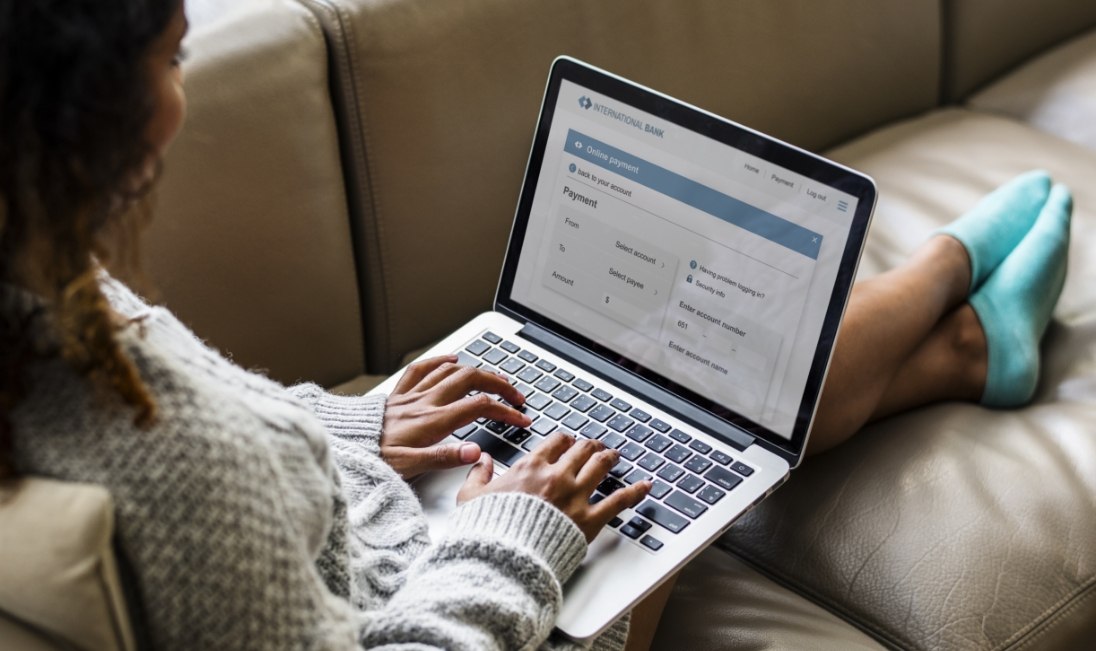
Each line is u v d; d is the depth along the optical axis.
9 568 0.47
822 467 1.03
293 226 0.99
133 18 0.44
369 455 0.83
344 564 0.67
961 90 1.65
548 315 0.99
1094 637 0.91
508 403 0.93
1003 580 0.91
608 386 0.95
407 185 1.06
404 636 0.64
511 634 0.67
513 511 0.73
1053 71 1.66
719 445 0.90
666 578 0.79
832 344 0.85
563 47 1.15
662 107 0.91
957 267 1.17
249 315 0.98
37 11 0.42
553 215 0.97
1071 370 1.15
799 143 1.46
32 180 0.44
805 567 0.95
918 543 0.94
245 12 0.96
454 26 1.05
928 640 0.88
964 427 1.08
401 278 1.09
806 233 0.86
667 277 0.92
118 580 0.49
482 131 1.10
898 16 1.49
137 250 0.53
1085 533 0.95
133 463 0.48
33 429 0.48
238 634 0.51
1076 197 1.39
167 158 0.90
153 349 0.51
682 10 1.25
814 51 1.41
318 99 0.98
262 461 0.52
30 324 0.48
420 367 0.94
